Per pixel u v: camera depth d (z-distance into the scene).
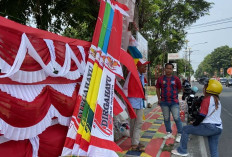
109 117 3.35
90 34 6.84
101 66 3.39
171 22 21.17
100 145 3.09
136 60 4.95
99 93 3.27
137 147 4.71
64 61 2.95
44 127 2.61
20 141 2.45
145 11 7.45
